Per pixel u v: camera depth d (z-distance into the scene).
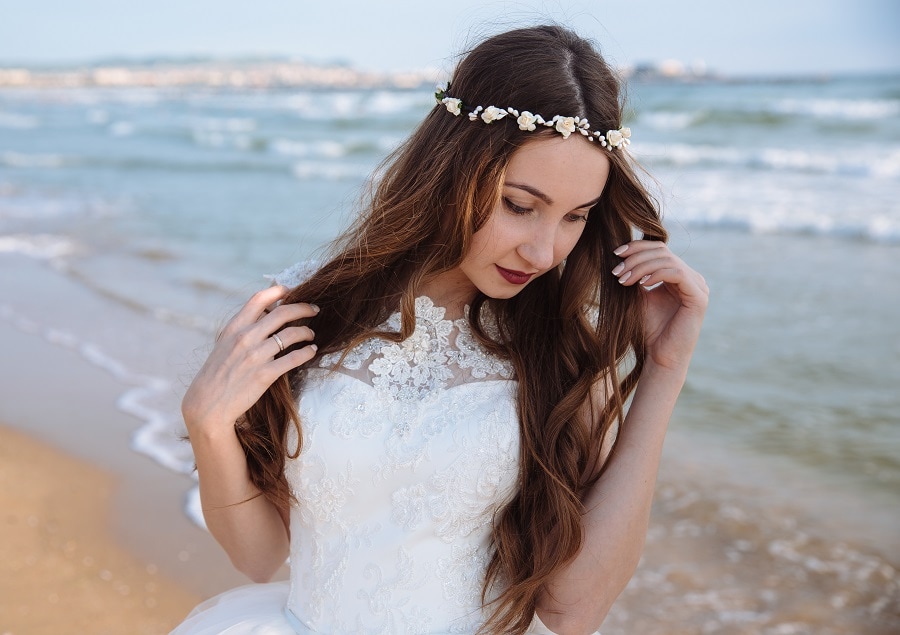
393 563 1.83
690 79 61.25
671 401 1.90
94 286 10.11
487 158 1.67
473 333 1.94
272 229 13.81
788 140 23.66
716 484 5.20
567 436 1.89
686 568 4.32
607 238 1.92
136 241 13.02
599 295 2.01
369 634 1.83
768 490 5.11
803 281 9.93
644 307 1.94
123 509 4.86
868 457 5.51
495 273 1.79
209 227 14.21
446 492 1.81
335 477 1.83
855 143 22.23
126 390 6.71
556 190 1.67
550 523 1.83
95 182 21.62
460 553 1.85
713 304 9.09
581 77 1.70
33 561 4.31
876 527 4.66
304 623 1.92
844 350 7.54
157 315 8.86
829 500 4.98
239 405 1.82
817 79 51.69
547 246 1.71
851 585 4.15
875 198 14.81
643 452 1.88
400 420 1.83
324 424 1.84
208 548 4.46
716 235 12.77
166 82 150.88
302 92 94.12
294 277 2.11
